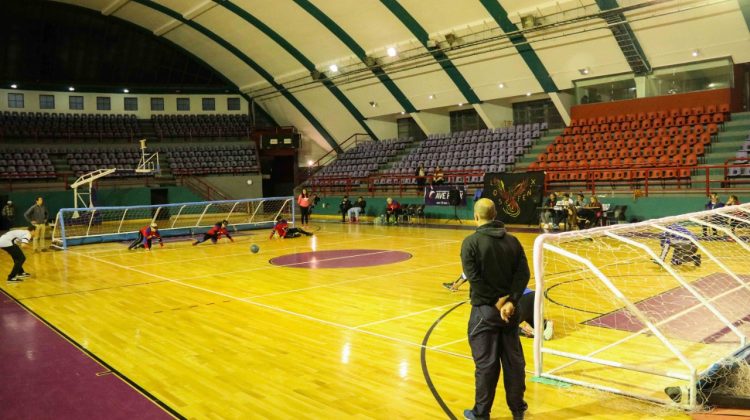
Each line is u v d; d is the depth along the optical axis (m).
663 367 5.76
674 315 7.44
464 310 8.76
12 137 31.77
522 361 4.48
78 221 25.41
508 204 22.09
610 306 8.52
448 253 15.39
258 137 37.09
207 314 8.81
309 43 30.34
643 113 23.28
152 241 19.92
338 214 29.84
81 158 32.03
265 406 5.09
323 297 9.96
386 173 30.08
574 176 22.19
